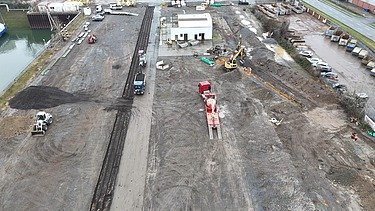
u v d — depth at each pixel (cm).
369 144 3247
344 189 2728
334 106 3825
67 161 3062
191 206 2581
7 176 2891
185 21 5731
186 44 5434
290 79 4362
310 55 5125
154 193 2712
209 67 4744
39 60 5034
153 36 5925
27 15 7312
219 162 3023
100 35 5991
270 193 2688
